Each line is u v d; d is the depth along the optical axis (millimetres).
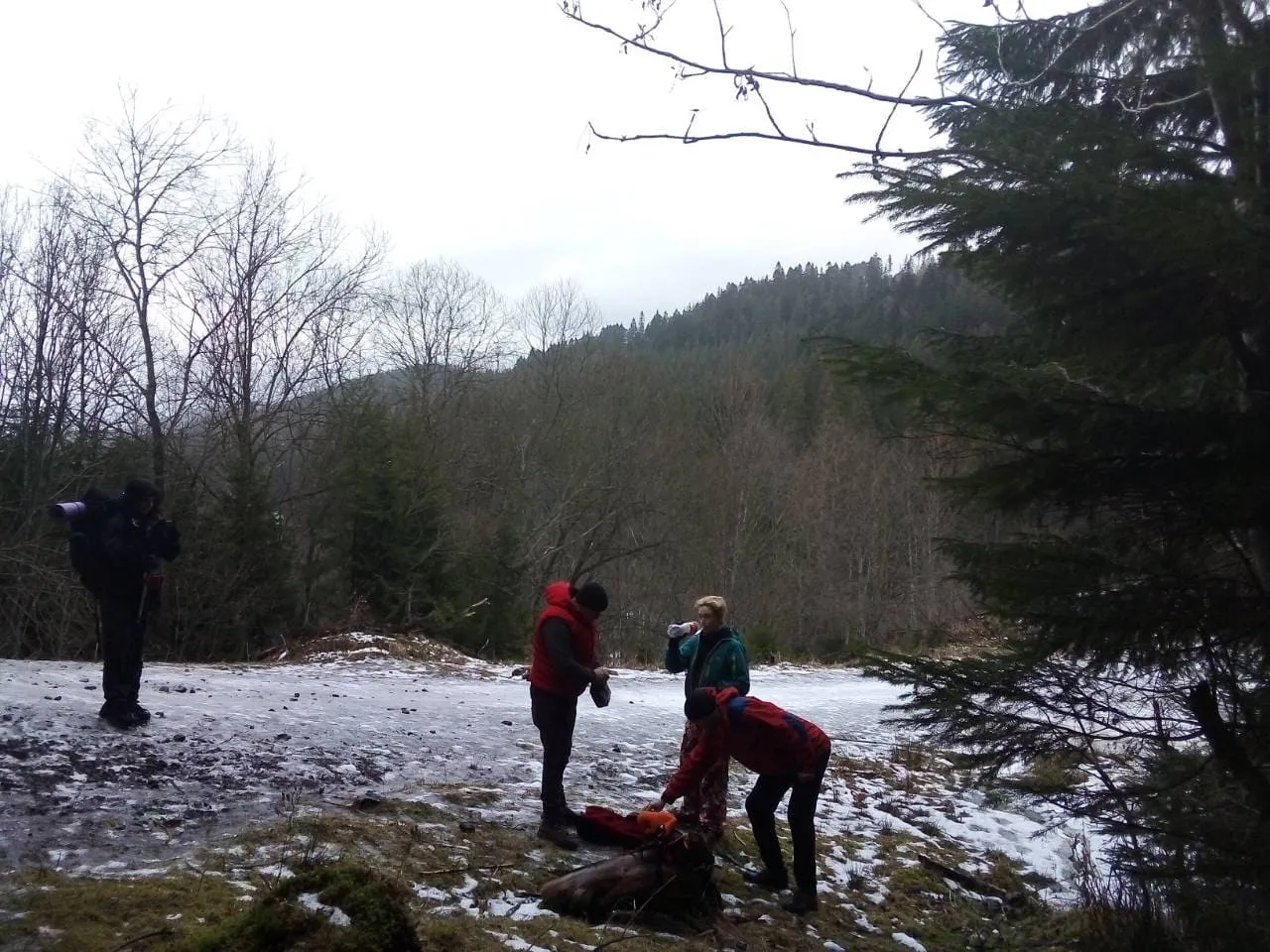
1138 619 4664
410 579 21750
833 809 8961
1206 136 5875
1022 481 5000
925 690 6020
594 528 32938
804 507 41156
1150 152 4812
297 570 23125
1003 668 5629
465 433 32062
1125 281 4863
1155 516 5062
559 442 33688
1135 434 4668
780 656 23516
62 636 19562
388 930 4074
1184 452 4730
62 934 4223
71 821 5711
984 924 7082
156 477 22047
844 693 17359
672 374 49062
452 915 5035
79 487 21641
